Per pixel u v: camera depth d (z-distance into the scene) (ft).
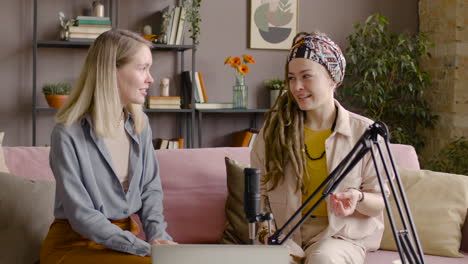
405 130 14.83
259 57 14.97
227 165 7.79
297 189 6.53
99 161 6.17
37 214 6.66
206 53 14.55
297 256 6.19
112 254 5.71
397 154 8.43
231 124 14.89
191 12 13.93
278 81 14.48
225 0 14.62
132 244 5.78
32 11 13.32
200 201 7.77
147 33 13.61
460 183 7.68
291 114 6.79
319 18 15.34
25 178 6.95
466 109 14.21
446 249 7.23
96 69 6.09
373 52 14.37
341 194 5.82
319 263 5.80
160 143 13.62
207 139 14.74
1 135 7.80
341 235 6.46
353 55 14.17
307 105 6.47
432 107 15.15
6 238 6.31
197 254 3.49
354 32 15.55
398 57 14.08
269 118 7.02
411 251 3.06
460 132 14.21
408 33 15.19
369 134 3.18
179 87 14.46
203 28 14.48
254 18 14.80
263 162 6.93
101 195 6.20
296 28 15.12
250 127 15.03
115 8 13.92
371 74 14.64
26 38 13.30
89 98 6.14
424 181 7.72
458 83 14.20
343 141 6.63
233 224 7.57
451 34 14.32
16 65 13.26
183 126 14.52
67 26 12.87
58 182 5.96
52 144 6.06
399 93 15.16
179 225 7.64
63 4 13.50
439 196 7.55
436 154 14.94
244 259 3.50
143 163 6.79
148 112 14.28
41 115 13.51
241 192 7.59
